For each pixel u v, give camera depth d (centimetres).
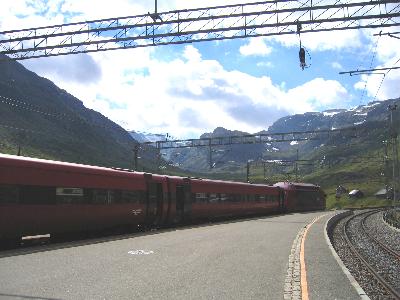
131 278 1218
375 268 1955
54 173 2180
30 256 1577
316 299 1030
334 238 3378
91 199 2445
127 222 2848
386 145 8675
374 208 9762
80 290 1055
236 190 4803
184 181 3688
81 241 2166
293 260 1661
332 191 17888
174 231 2892
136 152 5706
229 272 1366
